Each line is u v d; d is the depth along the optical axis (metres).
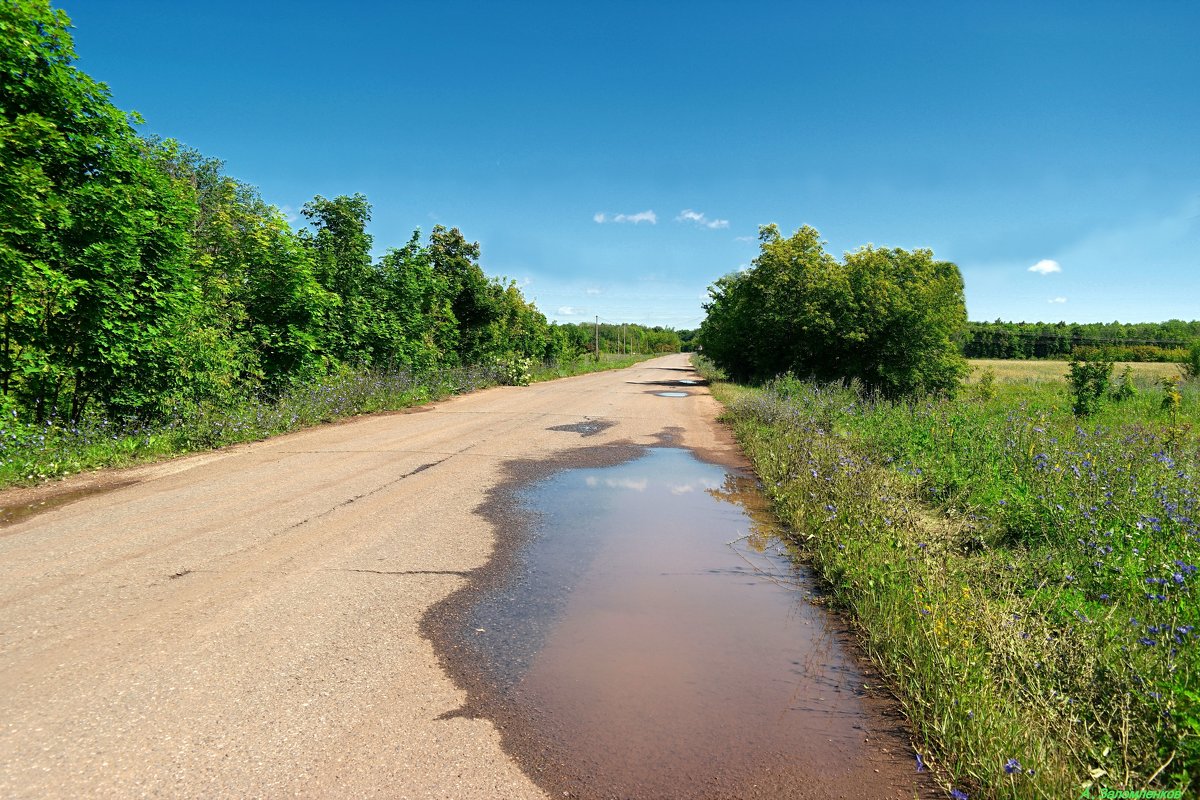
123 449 8.21
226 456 8.73
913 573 4.27
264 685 3.10
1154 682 2.79
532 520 6.10
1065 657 3.23
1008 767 2.34
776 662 3.49
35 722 2.76
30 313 7.71
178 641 3.53
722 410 15.78
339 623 3.81
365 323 16.55
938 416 9.41
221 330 11.56
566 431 11.67
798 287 22.48
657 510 6.55
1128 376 17.53
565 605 4.18
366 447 9.58
